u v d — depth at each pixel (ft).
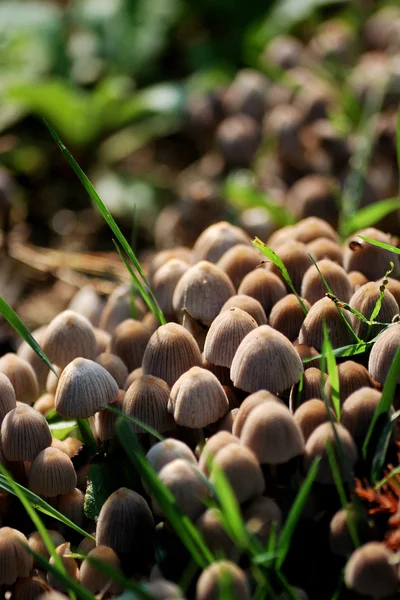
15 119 2.63
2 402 1.18
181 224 2.01
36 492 1.15
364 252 1.28
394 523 1.04
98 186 2.52
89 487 1.18
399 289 1.23
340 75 2.41
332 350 1.14
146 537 1.10
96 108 2.57
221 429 1.13
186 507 1.05
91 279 1.92
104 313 1.41
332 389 1.09
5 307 1.20
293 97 2.22
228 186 1.79
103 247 2.36
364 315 1.18
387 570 1.00
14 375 1.26
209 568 1.00
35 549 1.13
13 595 1.10
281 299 1.22
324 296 1.22
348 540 1.04
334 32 2.61
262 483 1.05
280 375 1.11
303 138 2.00
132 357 1.27
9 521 1.19
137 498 1.11
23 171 2.60
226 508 1.00
